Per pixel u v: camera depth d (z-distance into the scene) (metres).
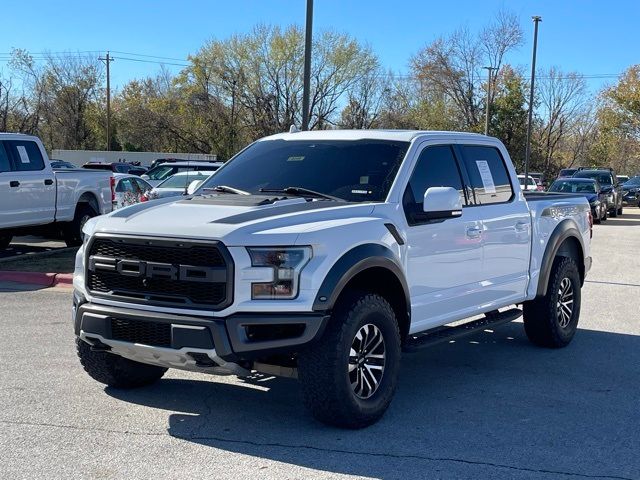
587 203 8.57
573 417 5.53
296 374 4.93
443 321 6.06
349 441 4.92
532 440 5.02
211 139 45.81
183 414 5.43
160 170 20.61
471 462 4.60
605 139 57.31
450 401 5.90
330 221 5.02
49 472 4.33
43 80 60.75
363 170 5.88
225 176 6.37
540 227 7.41
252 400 5.80
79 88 62.00
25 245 16.00
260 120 41.78
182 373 6.55
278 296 4.64
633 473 4.48
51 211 14.12
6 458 4.54
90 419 5.28
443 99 52.28
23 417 5.29
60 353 7.09
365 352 5.12
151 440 4.89
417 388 6.29
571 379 6.62
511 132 50.25
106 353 5.61
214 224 4.75
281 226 4.79
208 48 43.88
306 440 4.92
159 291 4.79
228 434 5.02
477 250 6.38
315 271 4.70
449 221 6.02
